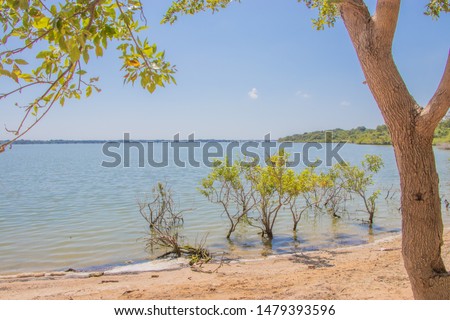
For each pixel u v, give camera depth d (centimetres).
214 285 861
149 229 1678
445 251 967
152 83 276
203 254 1238
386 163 5938
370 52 373
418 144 374
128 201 2533
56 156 11788
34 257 1276
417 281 390
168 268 1102
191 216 1986
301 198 2555
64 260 1238
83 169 5750
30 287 908
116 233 1608
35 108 248
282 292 762
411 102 376
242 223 1792
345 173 1900
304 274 934
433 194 379
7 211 2184
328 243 1425
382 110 387
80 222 1852
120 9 238
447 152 7881
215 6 637
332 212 2066
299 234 1586
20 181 3944
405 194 389
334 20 649
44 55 250
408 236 390
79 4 226
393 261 992
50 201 2561
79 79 266
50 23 208
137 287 877
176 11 646
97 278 1005
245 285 848
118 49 274
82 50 213
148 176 4484
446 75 349
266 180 1525
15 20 240
